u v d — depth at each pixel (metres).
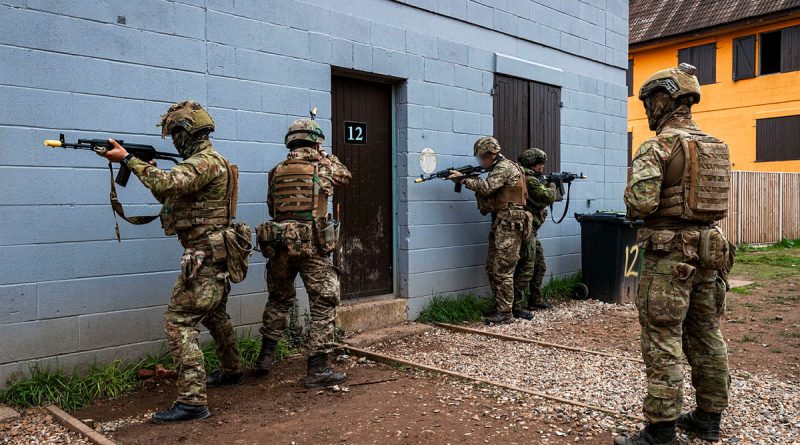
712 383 3.39
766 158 18.28
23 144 4.06
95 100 4.36
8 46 3.98
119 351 4.54
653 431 3.23
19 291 4.06
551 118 8.38
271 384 4.52
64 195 4.25
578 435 3.48
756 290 8.55
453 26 6.94
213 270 3.85
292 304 4.79
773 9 17.44
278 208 4.47
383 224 6.47
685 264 3.16
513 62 7.62
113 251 4.50
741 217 14.86
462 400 4.10
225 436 3.52
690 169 3.21
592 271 7.87
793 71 17.59
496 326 6.45
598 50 9.23
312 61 5.60
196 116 3.92
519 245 6.55
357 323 5.96
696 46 19.69
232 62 5.07
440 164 6.78
